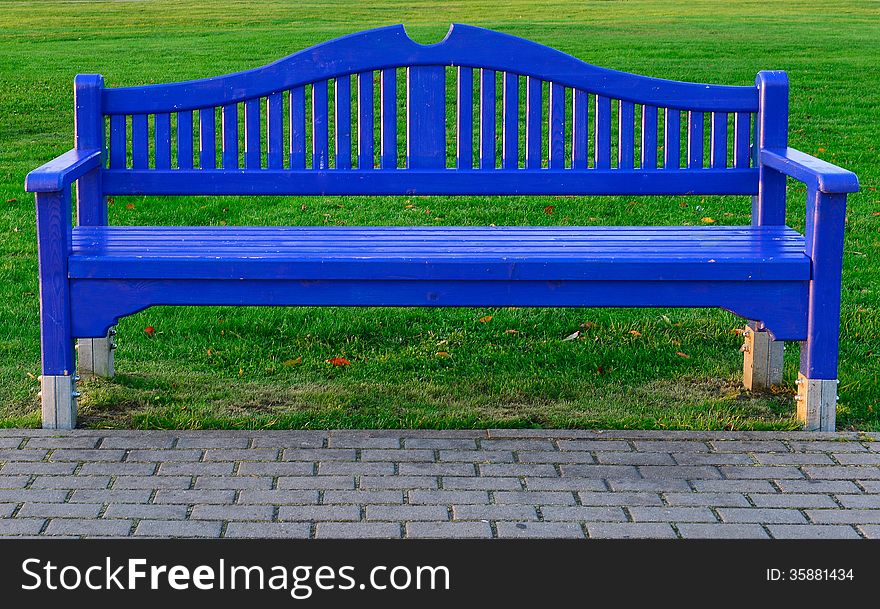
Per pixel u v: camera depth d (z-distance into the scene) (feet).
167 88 14.37
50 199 11.97
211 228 14.01
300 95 14.51
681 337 16.17
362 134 14.61
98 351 14.15
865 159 31.17
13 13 91.40
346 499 10.53
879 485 10.94
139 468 11.20
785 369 14.64
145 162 14.52
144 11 93.30
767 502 10.55
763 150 14.14
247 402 13.47
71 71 50.26
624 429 12.46
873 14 86.02
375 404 13.52
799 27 71.92
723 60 52.26
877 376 14.39
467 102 14.56
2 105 39.78
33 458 11.42
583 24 75.82
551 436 12.17
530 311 17.37
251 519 10.11
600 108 14.53
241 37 67.41
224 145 14.53
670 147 14.60
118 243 12.92
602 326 16.65
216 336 16.24
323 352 15.57
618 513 10.29
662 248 12.68
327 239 13.32
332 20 84.64
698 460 11.53
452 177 14.39
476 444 11.93
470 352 15.60
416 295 12.14
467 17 87.10
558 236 13.56
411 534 9.85
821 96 41.29
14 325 16.49
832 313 12.11
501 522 10.09
